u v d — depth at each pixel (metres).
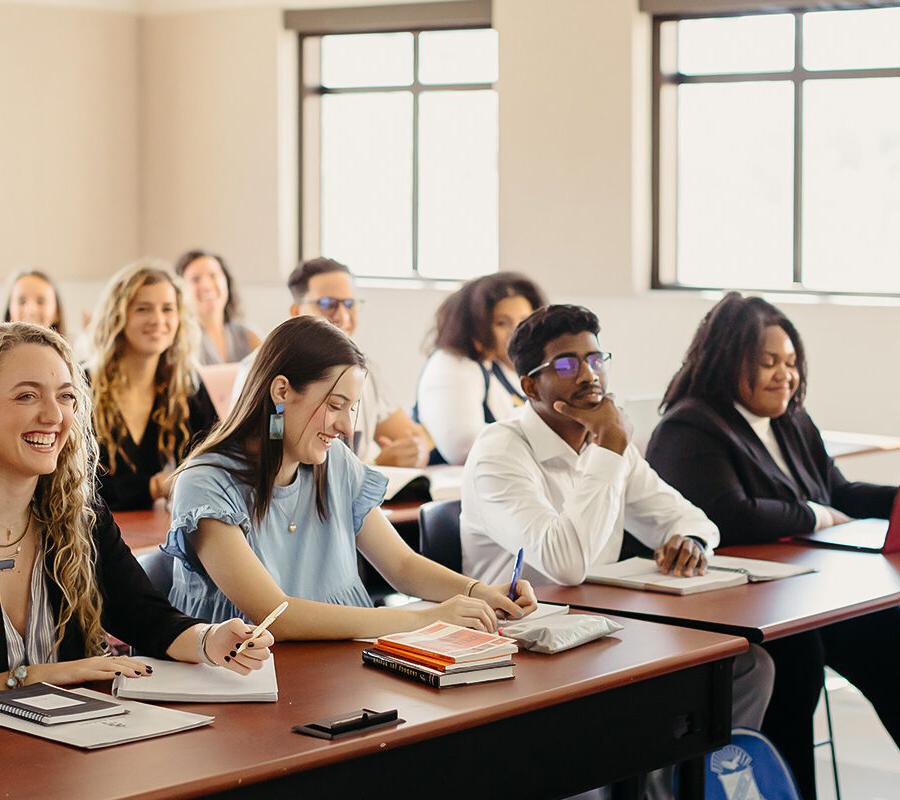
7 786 1.69
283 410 2.61
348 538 2.78
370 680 2.22
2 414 2.22
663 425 3.67
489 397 4.98
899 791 3.77
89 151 8.90
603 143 7.41
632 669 2.29
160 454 4.13
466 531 3.24
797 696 3.34
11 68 8.63
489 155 8.01
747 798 2.87
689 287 7.46
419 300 8.02
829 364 6.81
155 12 8.94
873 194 6.88
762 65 7.16
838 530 3.70
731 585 3.03
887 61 6.80
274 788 1.81
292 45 8.62
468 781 2.06
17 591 2.32
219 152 8.80
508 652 2.25
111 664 2.22
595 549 3.01
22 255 8.75
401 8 8.08
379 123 8.39
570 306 3.15
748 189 7.25
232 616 2.62
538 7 7.53
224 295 6.75
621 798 2.56
